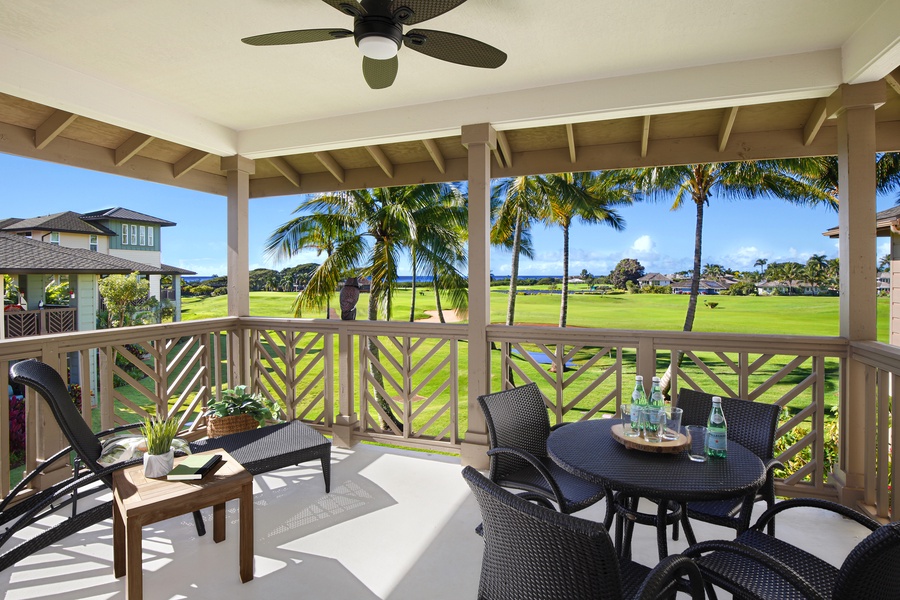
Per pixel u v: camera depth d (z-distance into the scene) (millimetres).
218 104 3627
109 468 2285
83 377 3266
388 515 2898
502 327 3598
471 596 2166
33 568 2354
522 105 3393
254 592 2180
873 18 2465
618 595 1144
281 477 3441
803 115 3564
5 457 2893
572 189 13727
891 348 2543
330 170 4602
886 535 1120
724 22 2535
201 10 2414
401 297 22500
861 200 2848
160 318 17281
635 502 2180
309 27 2592
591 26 2578
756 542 1792
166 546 2551
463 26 2590
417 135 3715
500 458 2414
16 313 10461
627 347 3338
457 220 11875
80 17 2459
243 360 4406
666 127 3822
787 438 7570
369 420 4164
